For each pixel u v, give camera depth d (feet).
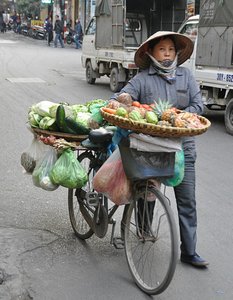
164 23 51.83
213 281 12.47
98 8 50.19
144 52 12.85
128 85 12.88
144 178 11.34
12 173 20.79
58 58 82.07
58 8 138.82
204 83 33.83
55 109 13.20
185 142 12.54
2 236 14.57
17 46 106.01
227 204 18.10
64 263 13.15
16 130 28.81
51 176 13.33
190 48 12.94
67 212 16.79
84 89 49.42
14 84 49.78
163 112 11.30
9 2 209.97
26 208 16.98
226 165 23.63
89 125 12.95
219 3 31.89
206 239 14.96
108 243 14.43
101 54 50.34
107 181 12.19
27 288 11.85
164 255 11.75
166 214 11.40
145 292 11.81
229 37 31.12
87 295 11.66
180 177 11.99
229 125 31.65
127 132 11.34
